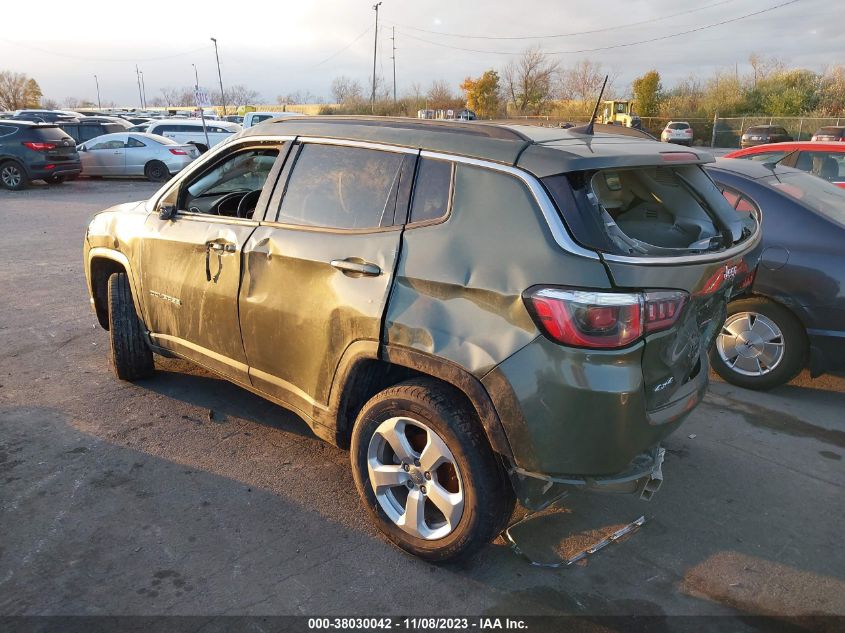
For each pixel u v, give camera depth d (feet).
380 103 195.52
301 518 10.83
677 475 12.61
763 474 12.71
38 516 10.61
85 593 8.99
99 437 13.23
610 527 10.93
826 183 17.97
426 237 9.28
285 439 13.41
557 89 192.85
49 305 22.27
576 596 9.30
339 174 10.70
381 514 10.05
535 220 8.47
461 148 9.44
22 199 51.65
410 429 9.83
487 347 8.46
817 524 11.16
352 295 9.79
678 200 10.84
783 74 167.63
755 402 15.94
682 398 9.43
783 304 15.57
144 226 13.94
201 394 15.34
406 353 9.16
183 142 78.95
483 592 9.32
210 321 12.48
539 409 8.22
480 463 8.82
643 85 173.37
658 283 8.22
